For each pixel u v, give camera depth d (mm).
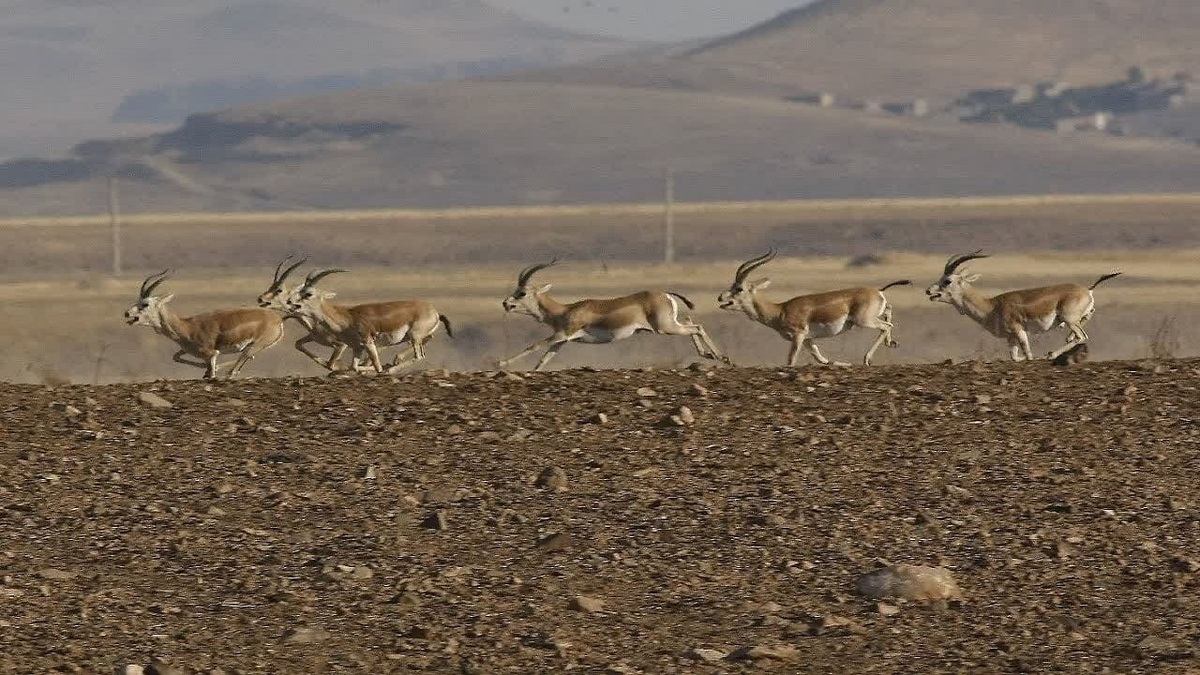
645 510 49688
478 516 49312
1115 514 48906
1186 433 57500
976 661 38438
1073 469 53375
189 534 47750
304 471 53969
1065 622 40812
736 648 39344
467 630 40688
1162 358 72500
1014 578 44062
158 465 54781
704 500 50594
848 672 37844
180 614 41875
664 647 39562
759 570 44812
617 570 44844
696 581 44000
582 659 38781
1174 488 51344
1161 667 37844
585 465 54375
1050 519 48531
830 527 48062
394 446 56969
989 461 54469
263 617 41656
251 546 46844
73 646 39562
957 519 48625
